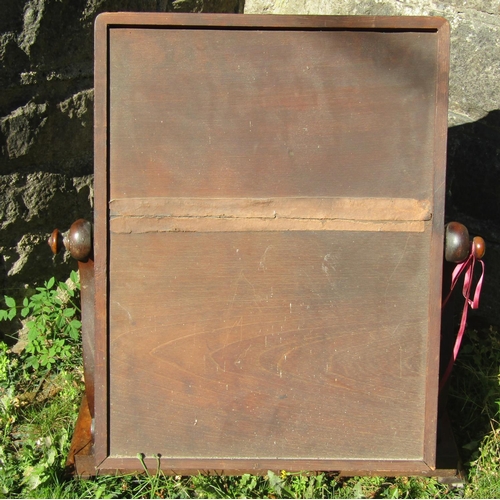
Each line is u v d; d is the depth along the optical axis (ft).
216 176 3.41
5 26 3.90
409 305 3.46
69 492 3.60
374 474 3.62
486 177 4.46
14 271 4.43
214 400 3.48
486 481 3.74
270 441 3.50
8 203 4.22
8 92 4.02
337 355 3.47
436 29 3.39
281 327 3.46
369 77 3.40
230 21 3.36
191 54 3.38
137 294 3.43
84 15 4.22
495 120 4.33
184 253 3.43
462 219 4.66
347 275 3.45
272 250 3.44
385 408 3.49
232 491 3.60
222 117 3.40
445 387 3.74
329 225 3.42
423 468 3.48
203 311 3.45
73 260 4.70
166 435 3.49
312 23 3.37
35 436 3.99
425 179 3.42
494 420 4.05
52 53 4.15
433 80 3.41
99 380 3.44
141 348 3.45
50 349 4.42
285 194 3.42
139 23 3.35
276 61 3.39
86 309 3.55
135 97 3.38
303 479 3.61
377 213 3.42
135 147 3.39
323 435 3.50
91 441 3.77
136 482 3.67
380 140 3.42
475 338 4.49
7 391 4.25
